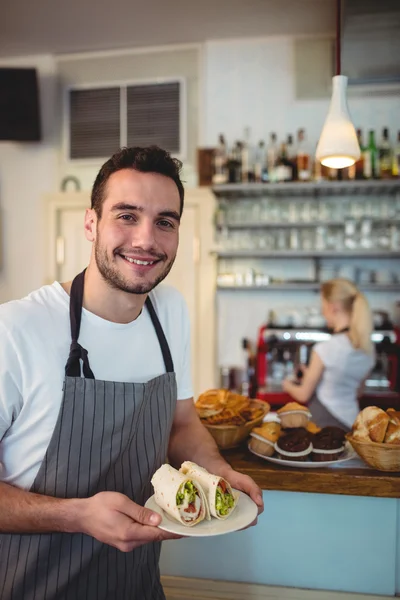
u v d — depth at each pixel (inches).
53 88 151.9
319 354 107.3
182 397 57.5
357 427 58.2
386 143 127.9
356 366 105.7
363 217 129.8
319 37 138.6
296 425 64.1
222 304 146.0
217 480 42.8
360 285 130.3
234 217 137.2
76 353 44.3
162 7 123.4
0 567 44.6
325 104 139.3
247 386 135.3
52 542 44.4
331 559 60.2
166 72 146.8
